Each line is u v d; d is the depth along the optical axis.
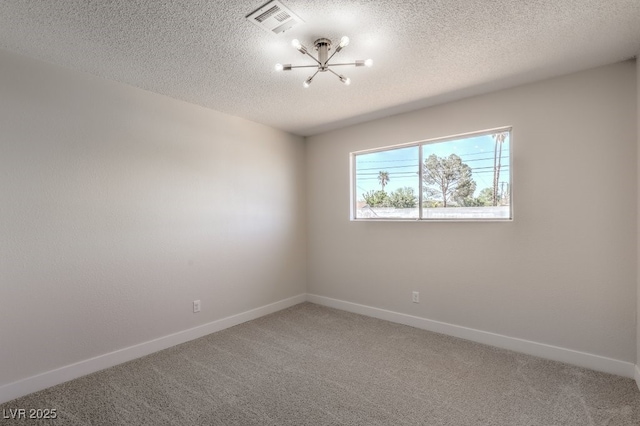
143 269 2.87
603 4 1.75
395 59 2.38
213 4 1.73
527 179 2.80
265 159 4.03
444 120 3.29
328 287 4.36
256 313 3.87
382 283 3.80
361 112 3.57
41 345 2.29
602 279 2.48
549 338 2.71
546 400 2.11
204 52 2.25
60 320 2.38
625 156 2.39
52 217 2.36
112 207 2.68
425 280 3.45
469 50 2.25
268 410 2.03
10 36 2.00
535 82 2.76
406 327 3.51
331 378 2.42
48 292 2.33
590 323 2.53
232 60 2.37
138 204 2.84
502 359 2.71
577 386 2.27
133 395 2.21
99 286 2.59
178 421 1.93
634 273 2.37
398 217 3.73
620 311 2.41
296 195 4.47
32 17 1.81
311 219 4.57
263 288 3.98
